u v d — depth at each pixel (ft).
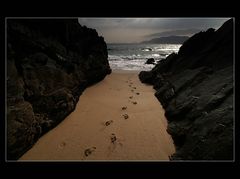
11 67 20.04
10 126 16.20
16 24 26.18
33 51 27.07
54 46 34.42
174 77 39.68
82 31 54.29
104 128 23.29
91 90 41.29
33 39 28.53
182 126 21.34
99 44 63.87
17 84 19.54
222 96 20.16
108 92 40.91
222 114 17.08
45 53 30.01
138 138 21.17
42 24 33.65
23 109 18.31
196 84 28.91
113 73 70.33
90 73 44.42
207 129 16.92
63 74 30.14
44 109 22.22
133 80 59.57
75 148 19.13
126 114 27.71
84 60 45.55
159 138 21.26
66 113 25.68
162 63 56.13
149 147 19.52
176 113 24.44
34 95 21.68
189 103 23.68
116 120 25.58
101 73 50.34
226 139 14.51
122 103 32.89
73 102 28.55
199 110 20.84
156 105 32.40
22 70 22.04
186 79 32.12
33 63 25.11
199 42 45.60
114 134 21.88
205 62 35.86
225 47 33.71
